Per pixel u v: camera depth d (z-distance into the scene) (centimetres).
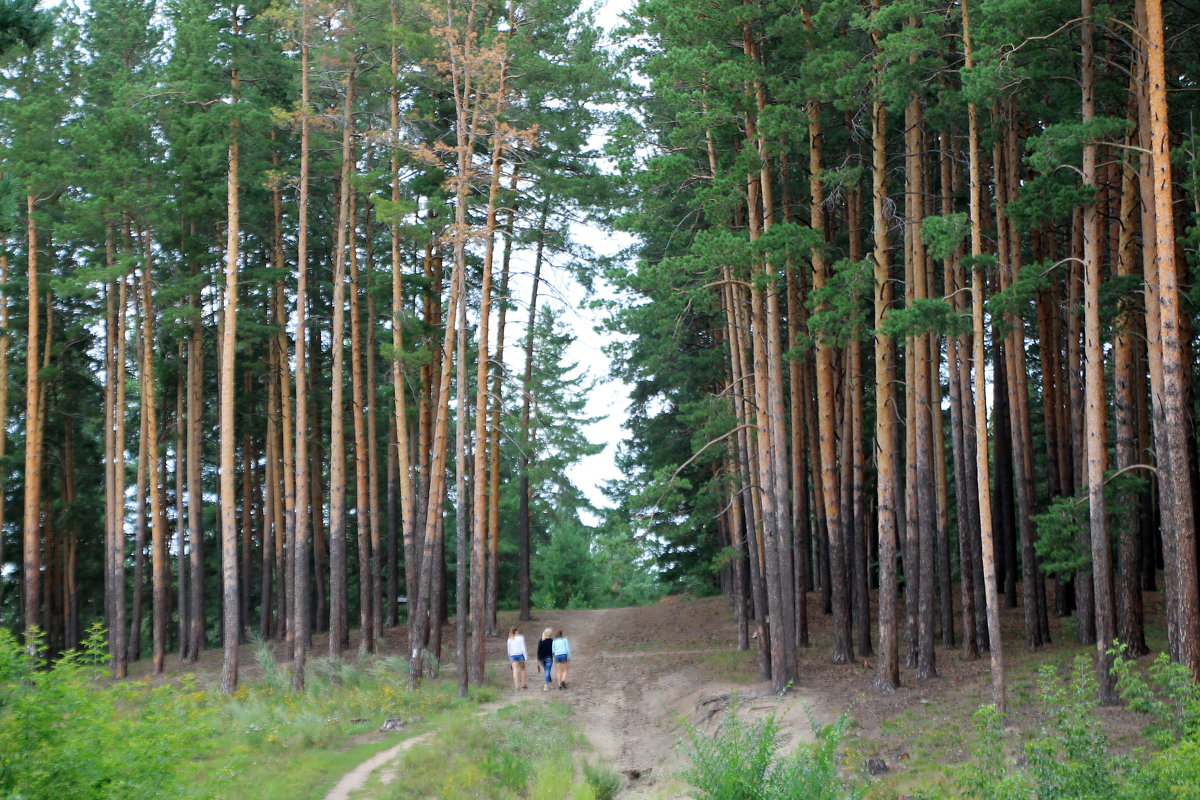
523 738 2158
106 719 1202
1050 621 2934
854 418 2944
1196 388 2980
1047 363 2969
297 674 2828
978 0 2198
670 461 3809
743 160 2388
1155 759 1043
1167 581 1833
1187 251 2125
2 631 1159
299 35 3027
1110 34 2175
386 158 3675
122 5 3816
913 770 1750
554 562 5628
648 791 1894
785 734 2022
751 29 2570
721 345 3369
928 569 2470
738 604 3198
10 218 1474
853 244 2925
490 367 3391
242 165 3162
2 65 3512
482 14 3094
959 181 2892
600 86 3225
